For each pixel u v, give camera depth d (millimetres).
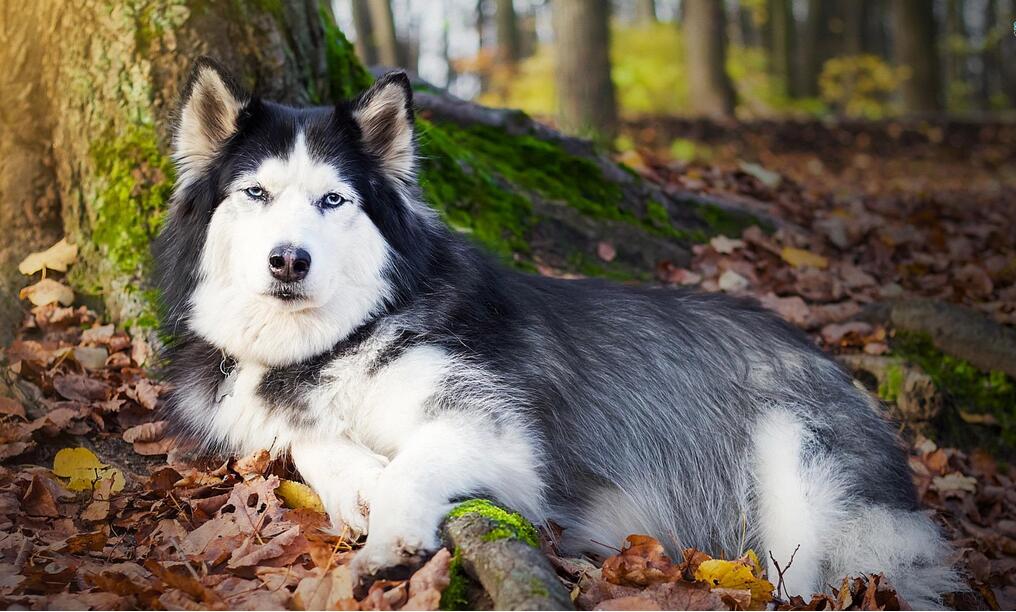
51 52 4492
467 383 3330
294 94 4863
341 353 3408
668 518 3785
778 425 3844
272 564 3035
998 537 4414
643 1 26766
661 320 3926
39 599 2744
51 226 4578
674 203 6516
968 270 6633
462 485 3080
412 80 6828
